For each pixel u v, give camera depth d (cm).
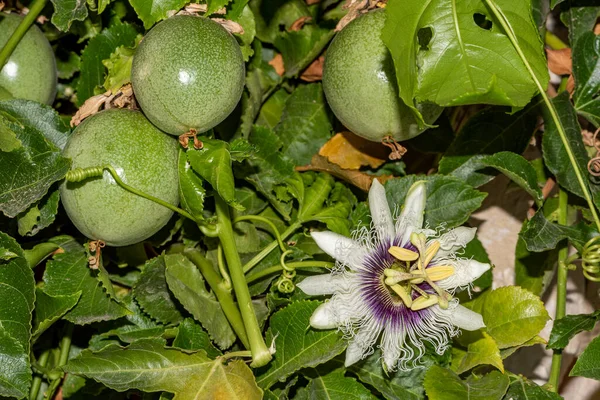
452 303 48
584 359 49
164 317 50
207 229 47
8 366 44
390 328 47
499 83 44
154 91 43
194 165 45
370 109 47
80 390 52
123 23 50
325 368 50
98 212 44
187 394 46
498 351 49
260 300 51
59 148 47
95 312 48
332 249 47
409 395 49
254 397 46
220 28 44
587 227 52
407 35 43
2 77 47
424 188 48
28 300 45
